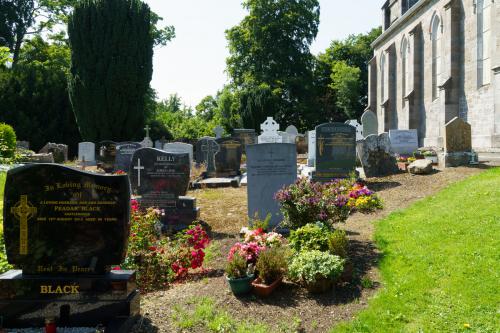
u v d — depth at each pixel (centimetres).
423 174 1419
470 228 746
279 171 986
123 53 3150
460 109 2581
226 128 4831
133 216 762
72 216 500
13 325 490
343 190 952
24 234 502
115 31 3116
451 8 2581
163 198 1108
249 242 692
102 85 3141
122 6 3134
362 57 6262
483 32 2383
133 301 500
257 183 990
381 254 716
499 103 2031
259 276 604
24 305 490
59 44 4544
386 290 580
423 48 3144
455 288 555
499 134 1853
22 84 3481
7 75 3481
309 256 606
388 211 1030
